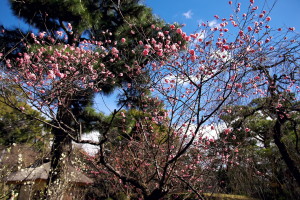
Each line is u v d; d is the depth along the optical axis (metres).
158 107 3.98
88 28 6.60
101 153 3.04
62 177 4.58
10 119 6.68
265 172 6.39
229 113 4.16
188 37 3.16
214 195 4.28
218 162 4.11
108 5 6.89
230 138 4.47
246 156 5.27
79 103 6.42
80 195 5.75
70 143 5.30
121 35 5.91
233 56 3.04
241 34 3.35
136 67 4.05
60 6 5.66
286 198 5.76
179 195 4.28
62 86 3.42
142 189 3.10
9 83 2.98
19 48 5.52
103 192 7.65
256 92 4.43
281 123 5.41
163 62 3.05
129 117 5.36
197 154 4.13
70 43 6.43
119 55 5.37
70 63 4.63
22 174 4.20
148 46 3.20
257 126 6.11
